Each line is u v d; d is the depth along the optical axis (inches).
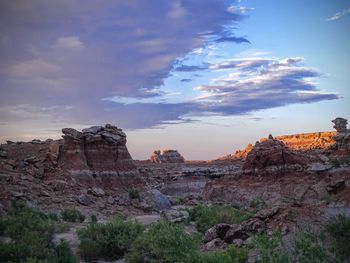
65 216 1632.6
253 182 2716.5
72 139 2524.6
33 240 871.7
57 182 2167.8
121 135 2864.2
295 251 650.8
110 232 1032.2
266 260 630.5
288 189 2386.8
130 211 2084.2
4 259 807.7
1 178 1931.6
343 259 658.2
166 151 6343.5
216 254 695.1
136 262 847.1
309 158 2906.0
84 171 2400.3
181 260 768.3
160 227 939.3
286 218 811.4
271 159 2817.4
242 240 812.6
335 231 708.7
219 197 2716.5
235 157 6225.4
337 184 1924.2
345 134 3506.4
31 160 2340.1
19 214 1305.4
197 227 1307.8
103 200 2183.8
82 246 970.1
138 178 2741.1
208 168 4402.1
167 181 3905.0
